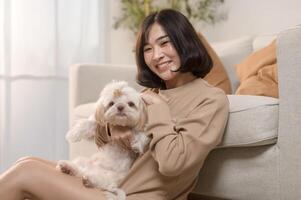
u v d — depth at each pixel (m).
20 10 2.70
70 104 2.28
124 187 1.25
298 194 1.28
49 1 2.78
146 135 1.24
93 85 2.26
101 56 3.06
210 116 1.23
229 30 2.97
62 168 1.20
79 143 2.07
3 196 1.13
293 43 1.29
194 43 1.36
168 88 1.44
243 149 1.41
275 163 1.34
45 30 2.78
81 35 2.94
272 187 1.34
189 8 3.00
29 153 2.79
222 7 3.01
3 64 2.63
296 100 1.28
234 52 2.45
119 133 1.25
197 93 1.31
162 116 1.23
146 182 1.24
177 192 1.31
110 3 3.15
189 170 1.27
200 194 1.53
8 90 2.66
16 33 2.69
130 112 1.22
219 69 2.19
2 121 2.67
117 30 3.21
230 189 1.44
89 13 2.99
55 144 2.87
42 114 2.81
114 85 1.26
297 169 1.28
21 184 1.14
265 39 2.37
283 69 1.31
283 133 1.31
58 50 2.84
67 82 2.89
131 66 2.40
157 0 3.25
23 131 2.76
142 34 1.39
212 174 1.48
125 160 1.30
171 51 1.34
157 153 1.17
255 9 2.79
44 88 2.81
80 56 2.94
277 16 2.66
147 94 1.34
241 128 1.35
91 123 1.32
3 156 2.67
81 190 1.15
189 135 1.19
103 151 1.33
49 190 1.14
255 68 1.94
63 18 2.86
